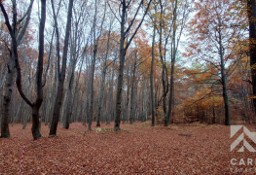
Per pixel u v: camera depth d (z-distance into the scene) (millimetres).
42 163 7414
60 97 13445
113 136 13617
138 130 18406
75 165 7266
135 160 7992
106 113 50188
